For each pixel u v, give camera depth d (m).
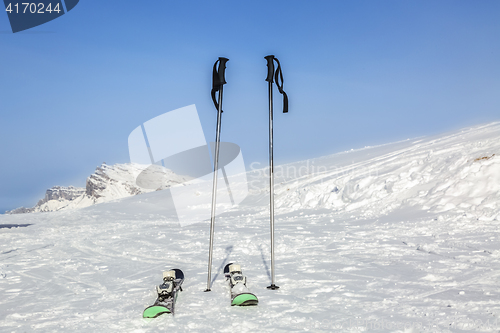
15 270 5.35
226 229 9.42
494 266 4.17
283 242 6.80
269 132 3.87
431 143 18.42
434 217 8.02
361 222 8.91
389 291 3.47
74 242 8.32
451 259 4.64
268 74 3.83
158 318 2.94
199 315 2.98
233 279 3.57
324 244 6.34
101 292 3.93
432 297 3.22
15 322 3.01
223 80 3.78
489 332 2.45
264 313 2.97
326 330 2.58
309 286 3.75
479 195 8.55
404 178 11.43
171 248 6.77
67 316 3.11
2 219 18.45
